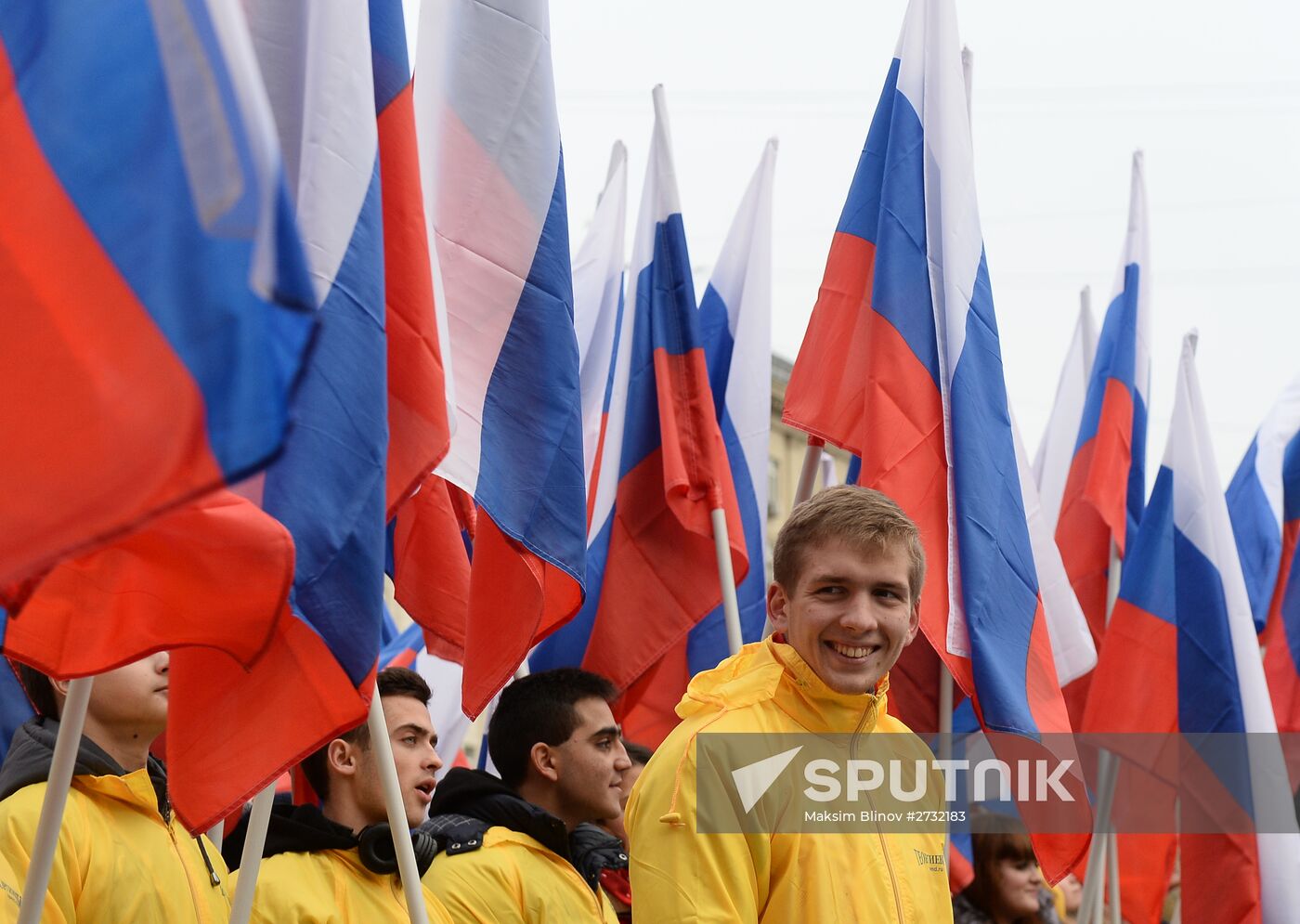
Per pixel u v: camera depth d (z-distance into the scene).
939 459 5.04
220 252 2.30
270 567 2.81
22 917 2.81
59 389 2.38
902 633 3.41
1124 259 7.32
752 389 6.32
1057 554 5.41
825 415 5.27
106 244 2.40
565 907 4.49
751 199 6.52
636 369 5.65
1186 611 6.19
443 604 5.01
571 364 4.09
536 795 4.84
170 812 3.80
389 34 3.72
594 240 6.63
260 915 3.99
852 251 5.40
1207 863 6.02
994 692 4.70
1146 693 6.16
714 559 5.58
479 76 4.23
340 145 3.30
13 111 2.53
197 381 2.27
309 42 3.37
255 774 3.12
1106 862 6.36
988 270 5.32
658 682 6.12
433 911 4.27
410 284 3.58
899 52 5.49
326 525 3.08
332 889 4.14
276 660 3.14
